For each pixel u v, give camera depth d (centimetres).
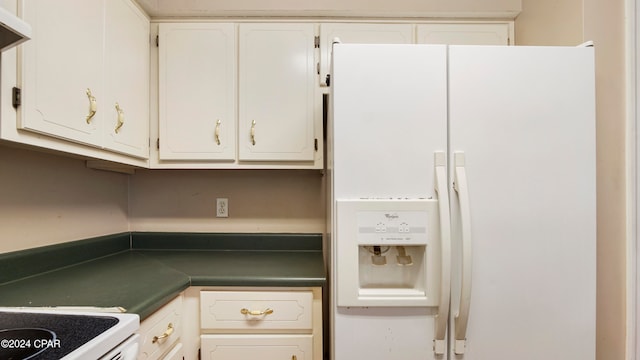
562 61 99
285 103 142
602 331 114
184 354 111
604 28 114
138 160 135
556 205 98
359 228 95
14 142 79
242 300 113
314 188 173
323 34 144
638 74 112
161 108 141
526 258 97
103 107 109
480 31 146
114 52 115
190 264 135
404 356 97
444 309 93
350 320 96
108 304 84
